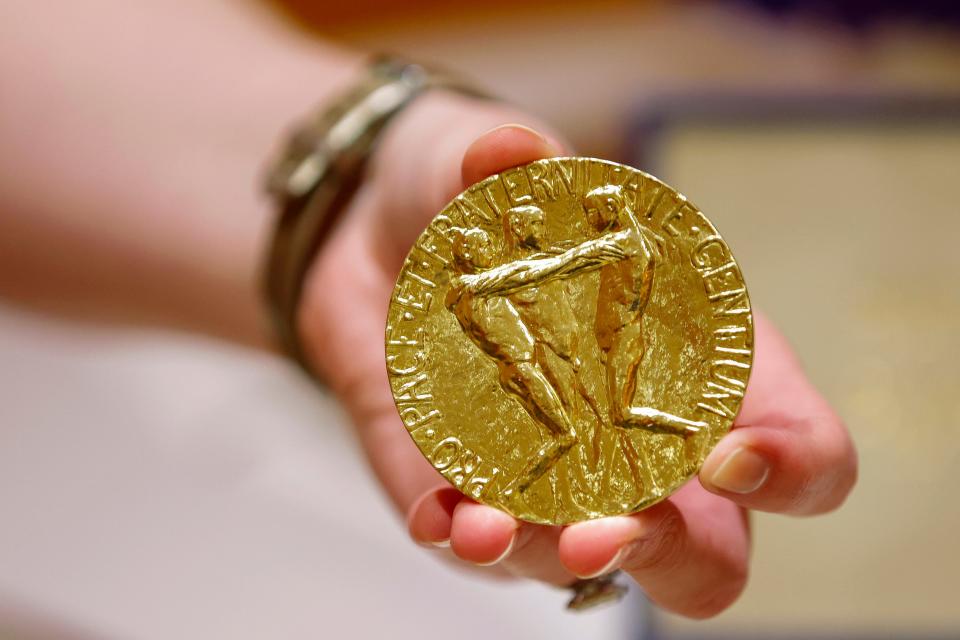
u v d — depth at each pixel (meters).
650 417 0.35
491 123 0.40
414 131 0.42
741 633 0.47
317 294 0.43
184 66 0.49
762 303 0.50
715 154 0.51
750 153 0.51
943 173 0.50
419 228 0.40
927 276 0.50
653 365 0.36
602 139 0.60
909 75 0.62
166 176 0.48
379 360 0.41
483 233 0.36
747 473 0.34
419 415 0.35
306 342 0.43
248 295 0.47
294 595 0.47
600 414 0.35
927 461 0.49
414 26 0.70
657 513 0.35
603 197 0.35
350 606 0.47
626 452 0.35
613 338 0.35
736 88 0.55
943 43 0.63
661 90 0.63
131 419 0.52
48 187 0.49
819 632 0.47
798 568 0.48
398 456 0.40
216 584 0.47
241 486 0.50
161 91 0.49
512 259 0.36
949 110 0.50
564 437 0.35
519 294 0.35
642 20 0.69
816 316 0.50
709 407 0.35
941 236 0.50
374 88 0.44
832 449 0.35
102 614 0.47
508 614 0.47
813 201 0.50
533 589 0.47
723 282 0.35
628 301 0.35
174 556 0.48
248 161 0.48
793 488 0.35
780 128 0.50
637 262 0.35
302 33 0.53
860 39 0.65
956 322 0.50
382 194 0.42
